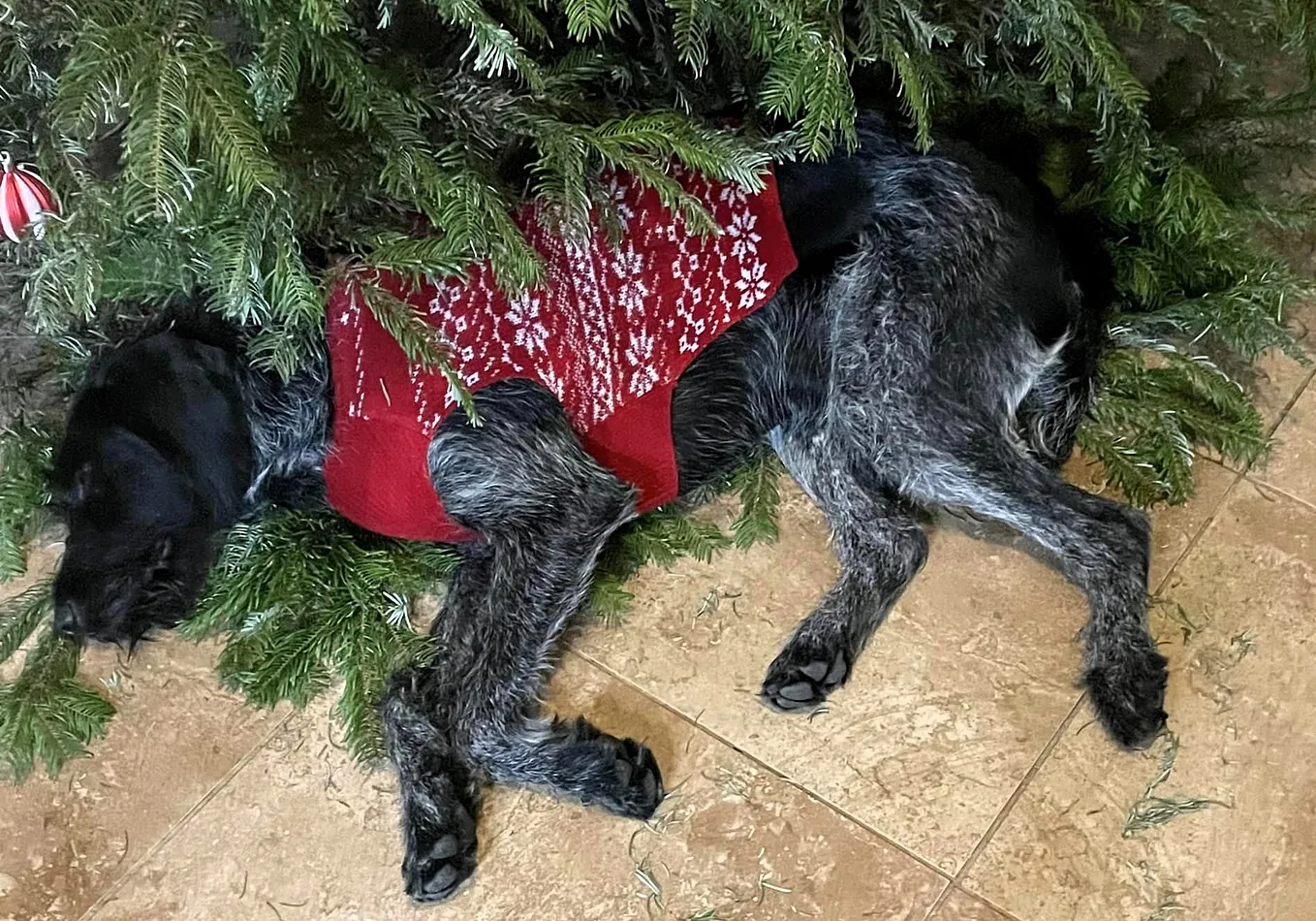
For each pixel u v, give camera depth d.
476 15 1.54
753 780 2.05
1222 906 1.86
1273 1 2.17
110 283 1.74
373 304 1.71
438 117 1.75
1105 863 1.92
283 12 1.53
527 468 2.01
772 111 1.91
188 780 2.13
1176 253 2.38
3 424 2.07
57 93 1.38
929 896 1.91
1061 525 2.13
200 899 2.01
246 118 1.43
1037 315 2.17
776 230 2.04
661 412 2.08
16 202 1.65
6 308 1.92
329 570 2.16
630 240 1.97
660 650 2.21
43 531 2.13
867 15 1.90
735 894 1.94
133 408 1.84
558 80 1.82
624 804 2.00
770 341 2.21
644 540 2.29
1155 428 2.31
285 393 1.98
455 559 2.24
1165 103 2.45
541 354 1.94
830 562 2.30
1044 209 2.23
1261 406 2.43
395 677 2.14
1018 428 2.25
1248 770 1.99
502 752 2.03
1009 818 1.97
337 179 1.69
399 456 1.92
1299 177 2.68
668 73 1.99
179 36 1.42
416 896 1.96
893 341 2.14
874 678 2.14
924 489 2.22
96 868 2.05
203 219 1.61
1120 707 2.02
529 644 2.07
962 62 2.17
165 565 1.95
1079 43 2.00
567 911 1.95
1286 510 2.28
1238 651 2.11
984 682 2.12
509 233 1.71
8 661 2.25
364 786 2.10
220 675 2.17
